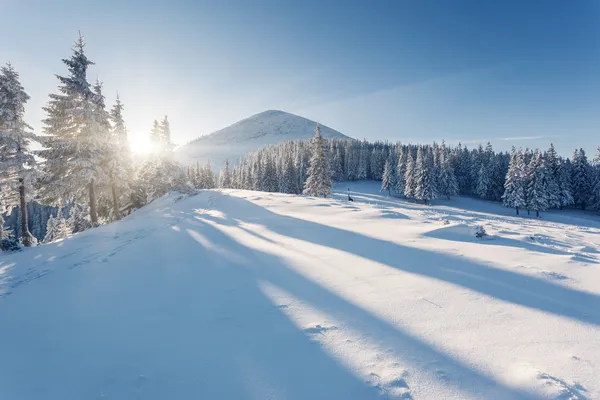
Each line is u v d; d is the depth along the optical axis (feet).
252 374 10.50
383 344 12.12
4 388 10.33
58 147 61.52
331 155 298.97
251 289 18.74
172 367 11.08
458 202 208.54
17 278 23.47
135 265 25.68
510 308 14.89
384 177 237.86
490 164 222.89
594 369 9.97
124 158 84.58
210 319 14.88
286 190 213.05
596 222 150.41
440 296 16.62
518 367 10.28
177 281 20.99
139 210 85.81
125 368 11.15
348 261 23.98
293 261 24.62
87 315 16.05
